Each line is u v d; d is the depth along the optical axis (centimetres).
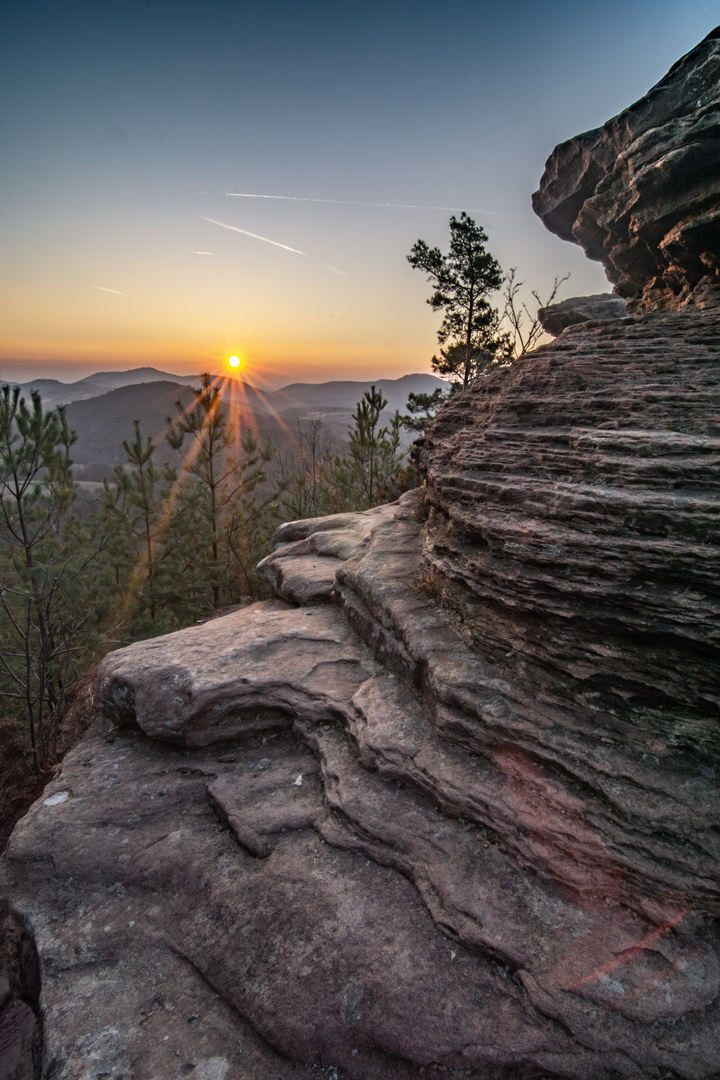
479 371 2527
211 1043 374
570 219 1372
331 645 730
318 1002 374
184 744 629
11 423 1044
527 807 432
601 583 446
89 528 1417
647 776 407
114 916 465
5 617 1409
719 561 394
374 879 443
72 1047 370
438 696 526
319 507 1819
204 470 1565
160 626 1359
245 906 440
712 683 403
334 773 531
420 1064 347
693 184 959
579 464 535
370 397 1670
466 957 383
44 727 1123
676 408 553
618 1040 327
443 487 655
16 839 529
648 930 371
